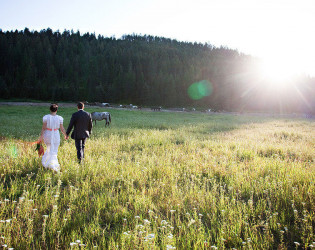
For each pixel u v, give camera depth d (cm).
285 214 372
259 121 2903
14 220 301
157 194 440
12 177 506
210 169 607
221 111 7962
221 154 816
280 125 2298
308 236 301
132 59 11594
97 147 830
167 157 726
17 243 270
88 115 657
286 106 9462
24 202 360
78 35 16400
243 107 9200
